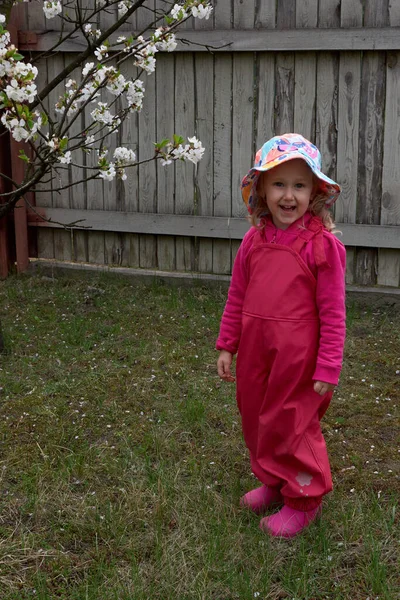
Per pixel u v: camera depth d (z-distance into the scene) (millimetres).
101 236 5789
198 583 2211
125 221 5602
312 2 4863
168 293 5398
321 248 2320
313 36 4820
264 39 4934
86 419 3389
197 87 5238
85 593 2176
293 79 5016
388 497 2736
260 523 2506
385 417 3459
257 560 2330
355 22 4801
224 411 3482
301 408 2383
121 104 5441
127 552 2387
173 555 2340
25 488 2773
